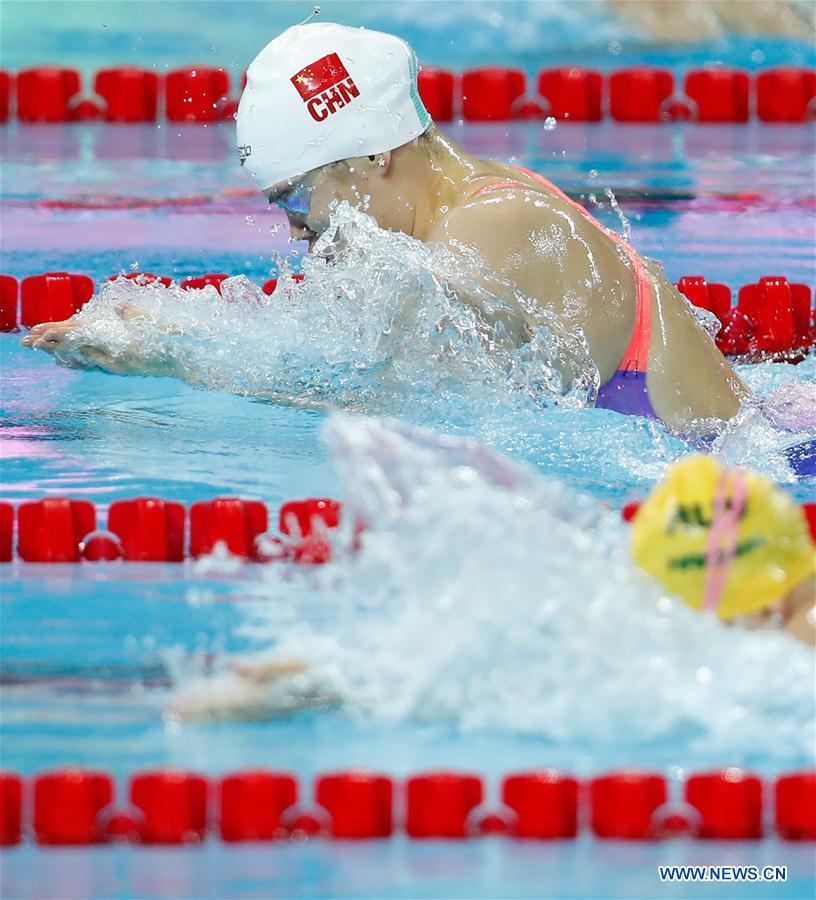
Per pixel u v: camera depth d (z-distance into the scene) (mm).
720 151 21016
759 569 8305
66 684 8758
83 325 13086
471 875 7492
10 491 11289
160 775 7852
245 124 12117
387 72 11977
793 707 8352
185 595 10031
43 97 22016
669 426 11945
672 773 7984
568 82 22125
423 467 8992
